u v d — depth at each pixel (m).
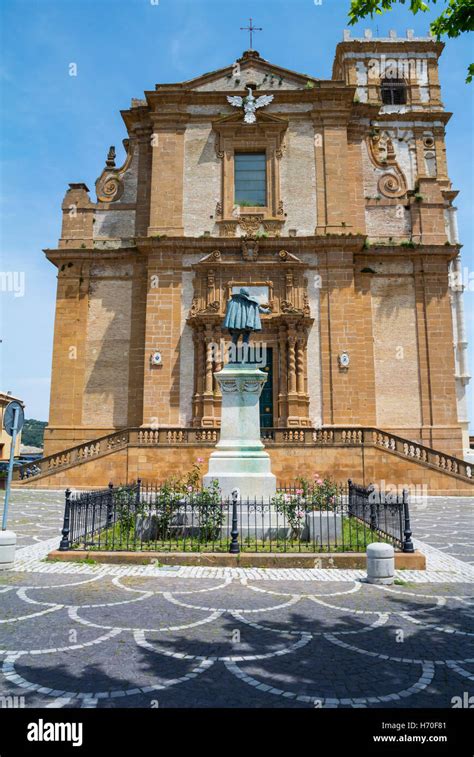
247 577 9.03
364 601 7.74
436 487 23.59
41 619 6.85
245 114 30.06
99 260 30.22
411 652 5.82
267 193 29.88
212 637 6.23
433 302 29.28
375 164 31.16
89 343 29.53
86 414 28.83
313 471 23.77
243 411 12.89
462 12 7.45
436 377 28.59
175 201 29.72
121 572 9.33
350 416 27.33
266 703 4.63
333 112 30.38
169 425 27.44
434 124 43.56
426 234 29.86
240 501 10.84
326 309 28.42
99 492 12.26
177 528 11.65
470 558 10.85
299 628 6.56
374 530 11.57
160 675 5.18
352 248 28.81
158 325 28.41
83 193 31.08
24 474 25.84
